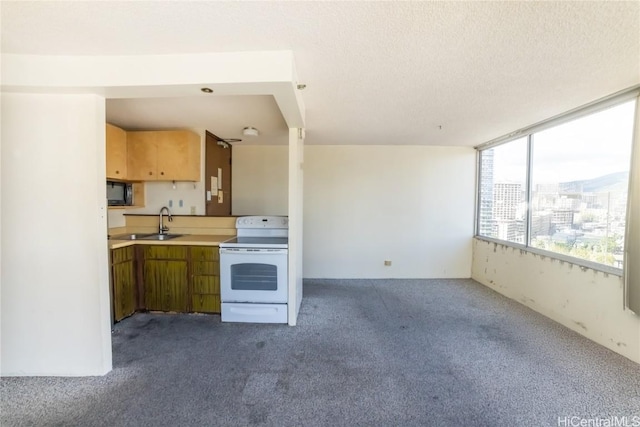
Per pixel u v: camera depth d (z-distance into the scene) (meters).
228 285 3.02
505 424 1.66
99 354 2.09
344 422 1.68
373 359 2.34
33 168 2.00
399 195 4.74
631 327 2.31
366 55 1.80
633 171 2.22
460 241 4.79
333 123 3.38
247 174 4.78
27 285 2.04
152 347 2.50
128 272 3.07
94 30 1.55
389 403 1.83
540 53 1.75
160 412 1.75
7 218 2.01
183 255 3.14
